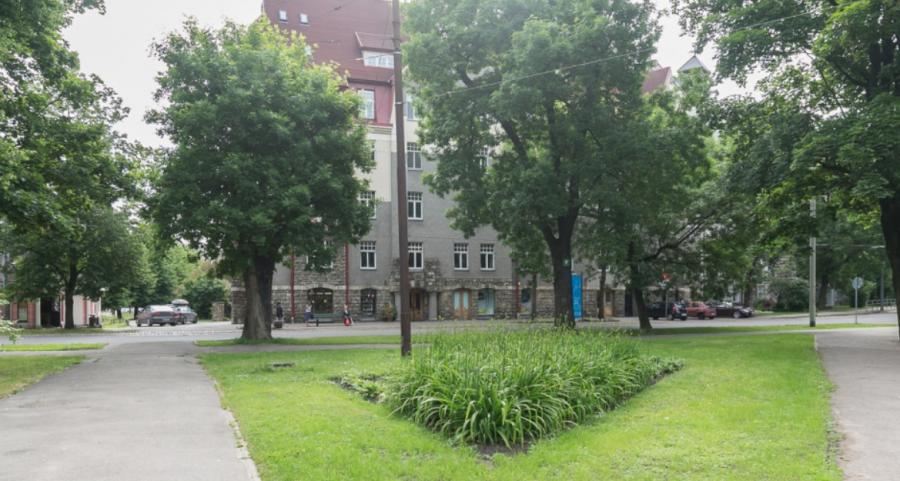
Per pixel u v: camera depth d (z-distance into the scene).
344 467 5.93
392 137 46.16
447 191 27.12
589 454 6.48
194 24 23.22
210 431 7.66
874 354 16.20
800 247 24.64
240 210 21.45
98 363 16.16
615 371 10.16
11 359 17.12
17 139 17.00
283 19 47.03
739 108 20.98
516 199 23.12
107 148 19.73
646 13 23.03
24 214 14.57
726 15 19.12
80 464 6.18
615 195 23.34
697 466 6.04
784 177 18.09
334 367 14.09
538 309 50.78
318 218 25.34
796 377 11.77
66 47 18.56
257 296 24.50
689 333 27.14
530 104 21.70
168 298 79.56
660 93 26.61
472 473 5.85
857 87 20.09
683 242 30.09
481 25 24.03
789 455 6.42
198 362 16.34
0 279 44.78
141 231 42.97
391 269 45.72
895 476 5.88
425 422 7.80
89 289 42.25
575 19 22.31
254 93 21.78
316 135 23.84
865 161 15.38
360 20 49.56
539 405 7.67
